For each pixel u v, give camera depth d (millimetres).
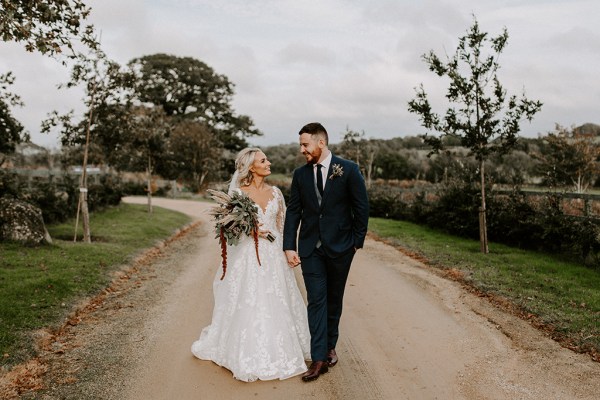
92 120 11461
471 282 7211
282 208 4562
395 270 8461
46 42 4973
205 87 58281
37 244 9320
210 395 3699
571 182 21453
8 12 4645
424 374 4074
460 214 12672
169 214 19172
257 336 4023
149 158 18953
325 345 4059
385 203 19797
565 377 3971
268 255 4250
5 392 3697
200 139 40562
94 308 6090
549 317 5383
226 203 4301
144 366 4242
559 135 22172
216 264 9266
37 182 14078
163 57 58031
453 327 5285
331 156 4113
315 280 4059
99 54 10984
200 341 4473
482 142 9867
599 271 7938
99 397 3670
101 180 20000
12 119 12000
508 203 11344
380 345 4762
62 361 4355
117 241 11156
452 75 9578
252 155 4387
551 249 9883
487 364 4262
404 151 45500
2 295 5902
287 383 3910
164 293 6867
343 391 3770
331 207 4051
